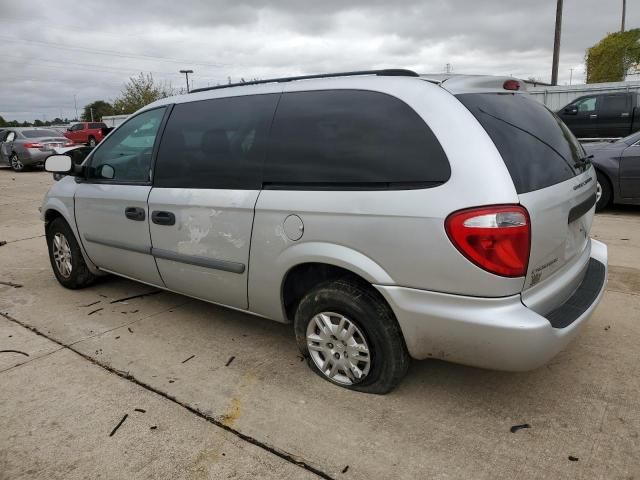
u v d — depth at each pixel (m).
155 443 2.65
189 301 4.61
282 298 3.20
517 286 2.42
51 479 2.42
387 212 2.59
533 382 3.08
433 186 2.49
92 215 4.38
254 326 4.04
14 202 10.82
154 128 3.92
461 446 2.55
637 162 7.27
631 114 12.92
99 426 2.80
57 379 3.29
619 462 2.39
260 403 2.97
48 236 5.07
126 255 4.19
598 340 3.56
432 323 2.57
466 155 2.44
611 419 2.71
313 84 3.10
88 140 31.80
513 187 2.40
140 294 4.83
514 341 2.39
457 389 3.04
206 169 3.47
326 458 2.51
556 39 21.70
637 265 5.13
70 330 4.05
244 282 3.32
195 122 3.61
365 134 2.77
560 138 3.09
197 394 3.08
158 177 3.79
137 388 3.17
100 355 3.61
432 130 2.55
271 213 3.05
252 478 2.40
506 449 2.52
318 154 2.93
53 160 4.31
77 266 4.82
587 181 3.10
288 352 3.58
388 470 2.41
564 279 2.83
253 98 3.34
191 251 3.57
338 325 2.99
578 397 2.92
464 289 2.45
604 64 31.70
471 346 2.51
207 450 2.59
